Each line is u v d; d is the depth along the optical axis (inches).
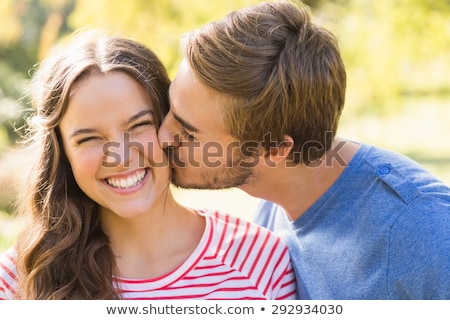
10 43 482.0
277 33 95.3
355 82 271.4
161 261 97.2
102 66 89.9
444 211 87.9
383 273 90.7
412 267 87.3
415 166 98.0
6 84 426.0
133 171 91.1
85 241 96.8
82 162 90.4
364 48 264.4
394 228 89.8
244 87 92.7
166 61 250.2
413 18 259.9
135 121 90.7
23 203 104.9
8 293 97.3
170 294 94.1
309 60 95.9
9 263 99.2
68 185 97.9
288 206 102.6
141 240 97.1
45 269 95.4
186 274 95.6
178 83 94.7
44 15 511.5
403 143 404.2
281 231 107.7
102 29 101.9
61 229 97.1
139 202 92.2
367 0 269.3
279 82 94.0
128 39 96.3
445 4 261.1
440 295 84.2
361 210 94.7
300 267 100.6
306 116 96.3
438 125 440.5
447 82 441.4
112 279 95.3
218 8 247.1
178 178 100.2
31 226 99.7
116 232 97.9
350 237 95.1
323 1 284.5
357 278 93.7
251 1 193.0
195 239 99.7
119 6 254.8
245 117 94.0
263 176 99.8
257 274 98.1
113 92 89.0
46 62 96.8
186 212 101.3
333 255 96.5
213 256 97.2
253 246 100.2
